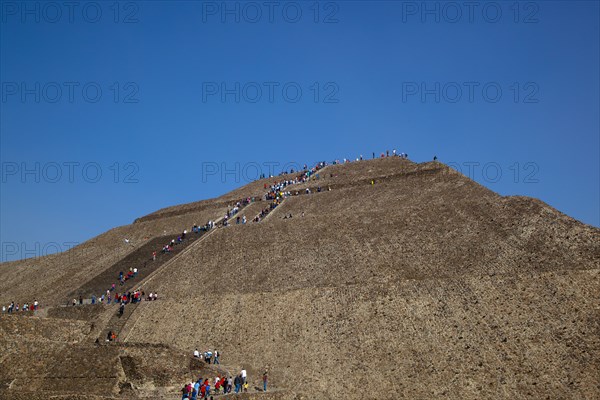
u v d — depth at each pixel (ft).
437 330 284.41
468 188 432.25
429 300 302.66
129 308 354.33
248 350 304.09
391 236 369.30
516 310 284.20
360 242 371.35
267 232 410.52
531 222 339.57
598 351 255.29
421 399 251.80
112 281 403.13
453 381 257.14
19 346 289.74
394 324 293.64
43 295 414.00
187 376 276.41
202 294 353.92
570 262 302.66
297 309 321.11
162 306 349.61
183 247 428.97
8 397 249.75
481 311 288.51
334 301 319.06
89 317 355.77
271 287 345.72
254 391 264.52
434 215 378.53
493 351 266.77
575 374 248.93
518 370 255.91
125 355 278.87
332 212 456.86
